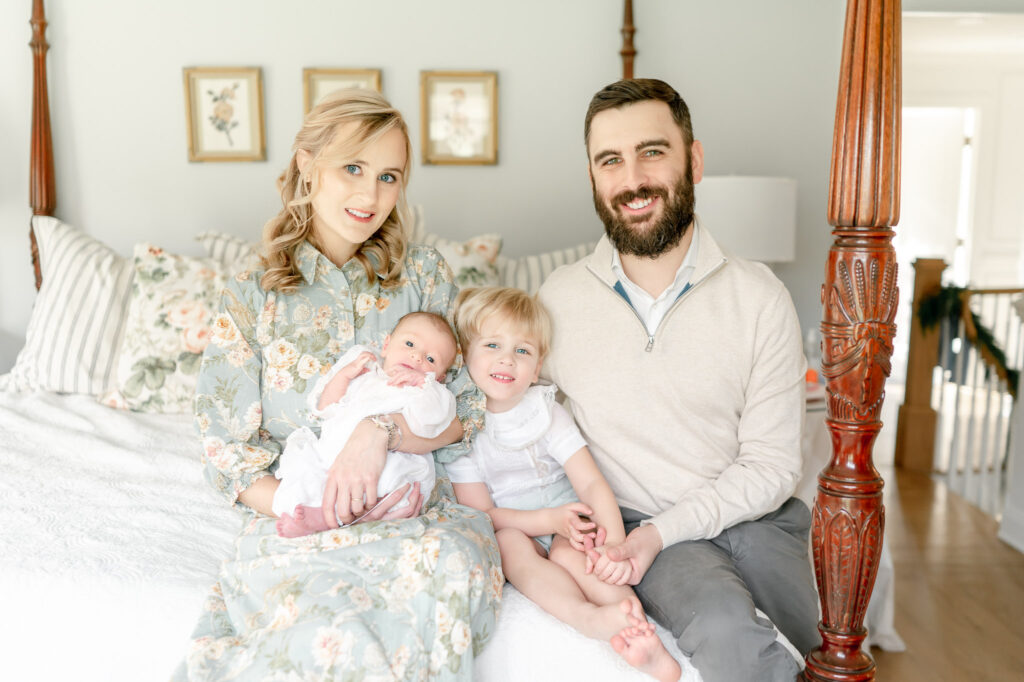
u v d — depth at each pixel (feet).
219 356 5.27
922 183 22.04
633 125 5.49
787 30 11.37
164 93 10.91
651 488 5.57
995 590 9.69
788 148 11.59
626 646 4.40
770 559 5.37
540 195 11.40
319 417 5.24
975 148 21.59
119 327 9.20
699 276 5.63
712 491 5.32
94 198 11.03
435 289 5.96
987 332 13.24
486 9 11.03
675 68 11.34
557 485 5.68
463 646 4.36
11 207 10.96
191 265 9.15
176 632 4.74
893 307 4.26
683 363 5.60
